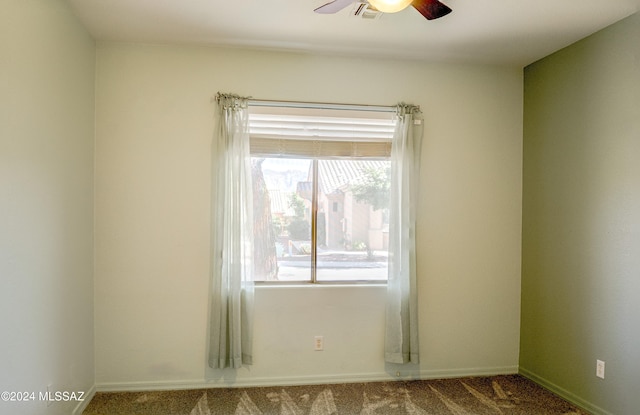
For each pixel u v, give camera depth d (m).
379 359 3.10
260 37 2.73
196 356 2.89
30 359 1.87
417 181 3.10
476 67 3.21
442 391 2.90
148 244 2.85
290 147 3.03
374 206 3.14
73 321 2.39
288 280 3.07
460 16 2.39
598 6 2.24
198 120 2.89
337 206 3.11
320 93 3.03
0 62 1.59
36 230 1.91
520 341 3.25
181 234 2.88
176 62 2.87
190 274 2.89
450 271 3.18
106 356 2.80
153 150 2.85
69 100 2.31
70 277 2.34
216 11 2.36
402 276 3.01
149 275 2.85
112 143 2.80
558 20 2.42
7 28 1.65
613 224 2.43
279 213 3.05
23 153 1.79
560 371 2.82
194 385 2.89
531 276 3.13
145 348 2.84
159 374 2.86
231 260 2.82
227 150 2.83
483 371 3.22
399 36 2.69
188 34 2.68
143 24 2.53
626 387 2.33
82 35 2.52
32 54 1.86
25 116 1.80
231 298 2.82
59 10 2.17
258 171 3.01
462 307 3.20
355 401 2.73
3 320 1.63
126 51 2.82
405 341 3.02
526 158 3.21
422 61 3.14
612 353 2.42
